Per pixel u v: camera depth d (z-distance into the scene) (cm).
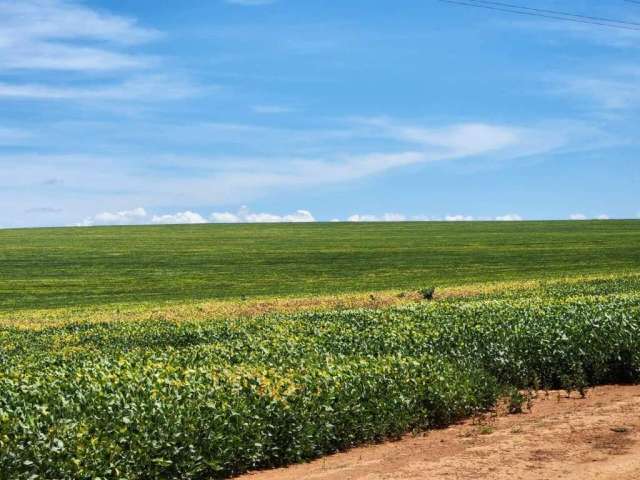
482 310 2972
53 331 3578
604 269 6788
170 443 1199
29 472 1064
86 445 1135
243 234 11500
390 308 3447
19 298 5897
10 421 1159
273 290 6081
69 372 1697
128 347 2852
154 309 4697
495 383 1866
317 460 1391
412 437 1536
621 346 2111
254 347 2195
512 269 7044
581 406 1755
